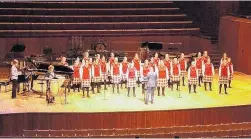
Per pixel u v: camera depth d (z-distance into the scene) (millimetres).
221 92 22250
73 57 24500
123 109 19406
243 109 20297
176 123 19578
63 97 21094
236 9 29609
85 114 18953
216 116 19984
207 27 30047
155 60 22250
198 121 19797
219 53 28000
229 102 20672
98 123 19062
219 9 29719
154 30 28969
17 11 29125
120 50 28500
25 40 27609
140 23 29359
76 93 21734
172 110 19453
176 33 29203
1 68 26062
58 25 28562
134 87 21266
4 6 29297
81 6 30266
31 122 18906
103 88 22734
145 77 20500
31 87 21516
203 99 21078
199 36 28938
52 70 20312
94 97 21156
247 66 25969
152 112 19312
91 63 21266
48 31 27859
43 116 18906
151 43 24797
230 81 22953
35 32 27703
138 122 19281
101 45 25906
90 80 20984
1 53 27391
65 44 28016
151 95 20312
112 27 29047
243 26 26016
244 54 26125
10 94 21469
